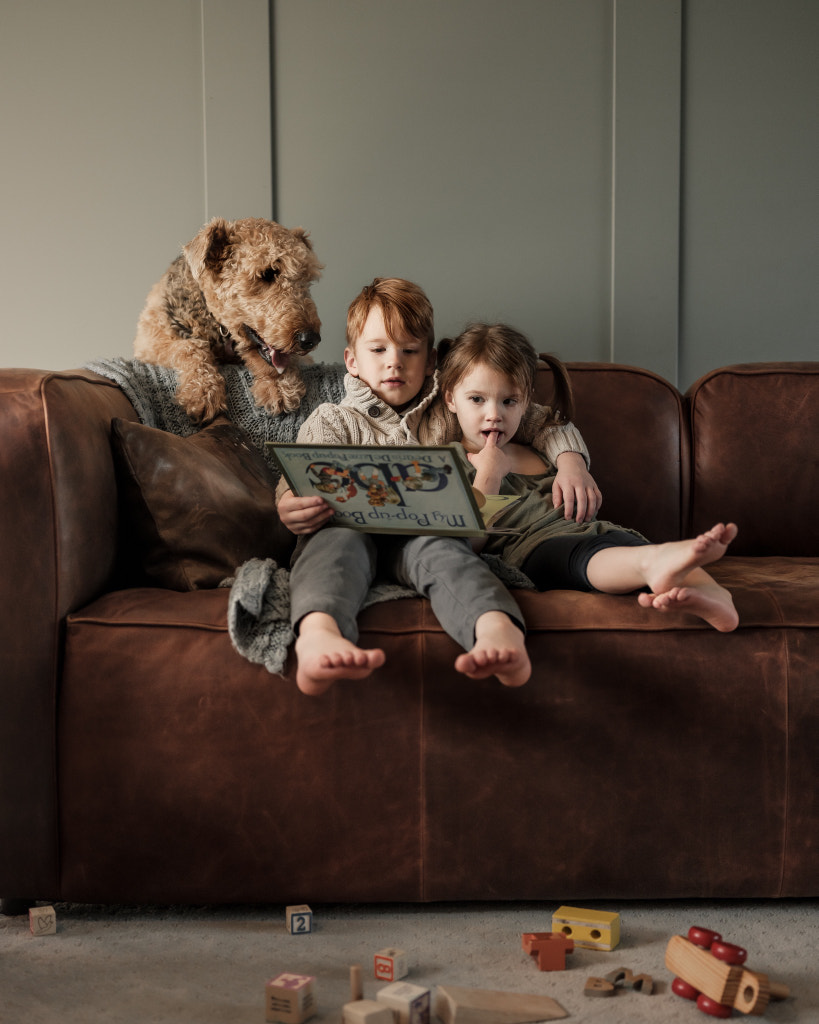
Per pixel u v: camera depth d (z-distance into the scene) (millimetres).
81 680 1174
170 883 1179
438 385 1577
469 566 1186
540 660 1172
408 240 2094
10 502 1166
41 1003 986
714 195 2119
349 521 1254
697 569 1176
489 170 2092
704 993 968
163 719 1170
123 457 1350
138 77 2027
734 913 1209
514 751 1174
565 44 2080
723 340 2146
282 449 1182
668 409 1866
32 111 2021
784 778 1175
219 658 1171
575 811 1178
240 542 1393
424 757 1173
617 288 2102
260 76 2018
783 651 1176
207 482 1392
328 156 2068
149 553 1362
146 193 2043
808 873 1181
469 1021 924
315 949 1114
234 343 1760
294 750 1171
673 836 1179
